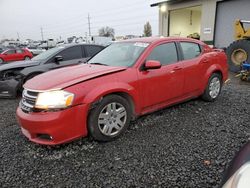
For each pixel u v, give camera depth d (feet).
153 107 14.70
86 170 10.04
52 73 13.26
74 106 11.14
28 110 11.42
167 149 11.50
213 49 19.20
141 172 9.73
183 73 15.89
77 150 11.68
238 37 36.91
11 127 15.10
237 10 46.44
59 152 11.54
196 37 60.85
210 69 17.93
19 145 12.47
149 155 11.00
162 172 9.68
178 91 15.85
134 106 13.48
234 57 35.04
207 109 17.03
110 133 12.43
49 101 10.92
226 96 20.63
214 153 11.02
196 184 8.89
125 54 14.96
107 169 10.05
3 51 72.79
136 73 13.42
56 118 10.76
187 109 17.04
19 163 10.75
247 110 16.80
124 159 10.75
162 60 15.02
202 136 12.78
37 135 11.36
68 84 11.31
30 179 9.59
